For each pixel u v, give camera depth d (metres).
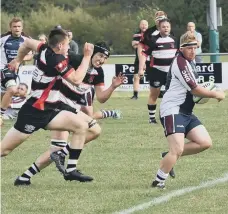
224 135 30.73
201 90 19.59
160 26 33.75
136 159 25.16
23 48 19.83
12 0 124.75
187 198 18.98
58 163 20.44
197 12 119.56
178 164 23.88
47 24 122.50
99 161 24.83
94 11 127.12
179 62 19.69
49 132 32.62
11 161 25.12
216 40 61.22
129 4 129.00
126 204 18.41
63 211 17.81
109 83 48.72
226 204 18.28
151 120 35.03
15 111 38.22
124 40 121.25
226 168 23.16
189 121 20.17
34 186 20.73
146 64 35.44
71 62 20.78
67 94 21.33
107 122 35.78
